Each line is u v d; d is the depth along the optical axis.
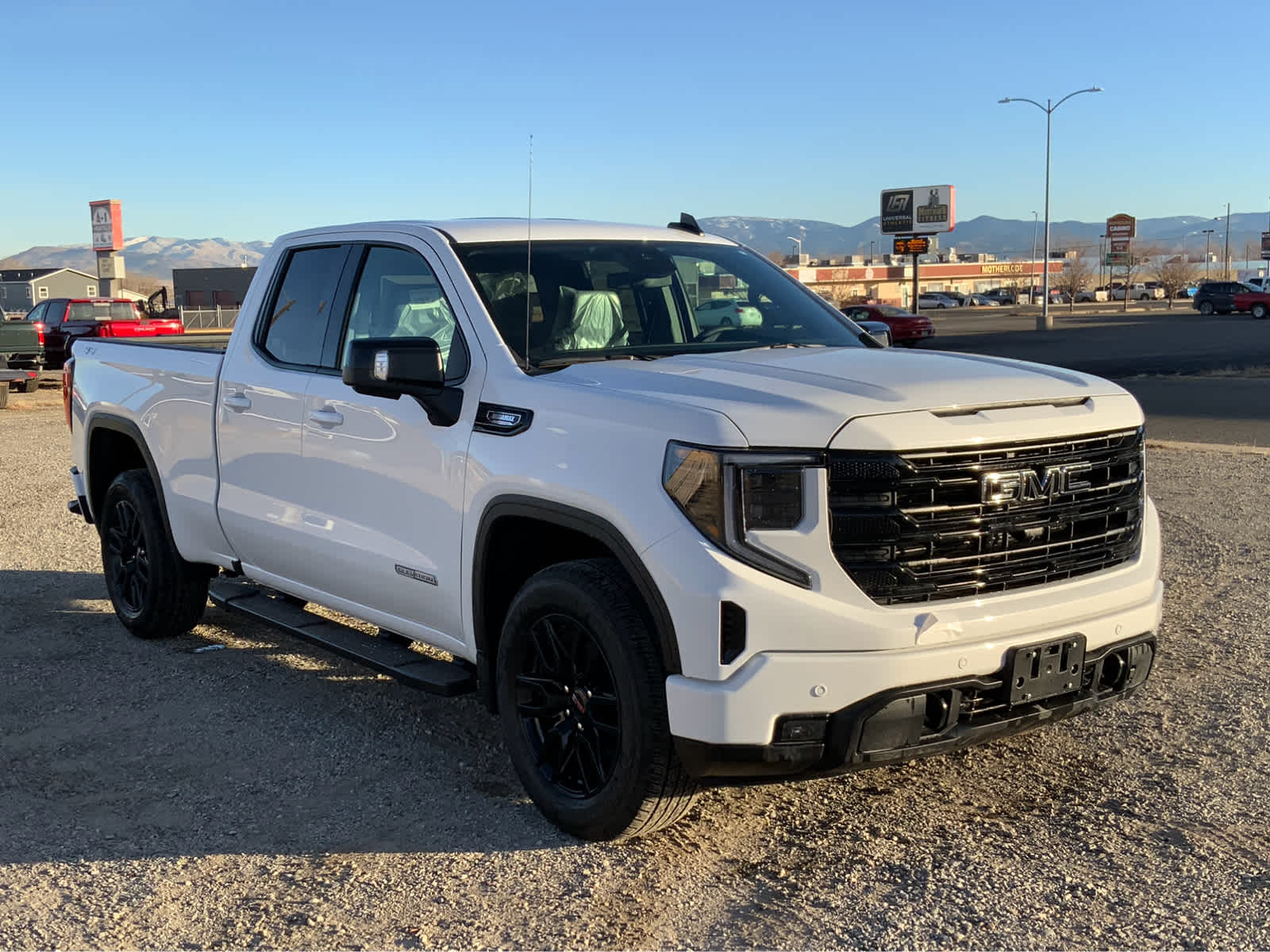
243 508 5.30
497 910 3.42
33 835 3.98
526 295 4.36
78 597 7.32
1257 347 34.69
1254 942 3.18
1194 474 11.21
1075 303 108.44
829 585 3.34
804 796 4.19
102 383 6.44
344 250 5.00
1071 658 3.63
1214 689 5.23
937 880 3.56
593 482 3.60
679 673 3.43
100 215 67.69
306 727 4.97
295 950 3.22
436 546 4.25
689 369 3.85
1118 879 3.55
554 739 3.95
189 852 3.84
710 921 3.34
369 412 4.52
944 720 3.45
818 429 3.34
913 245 73.31
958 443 3.43
